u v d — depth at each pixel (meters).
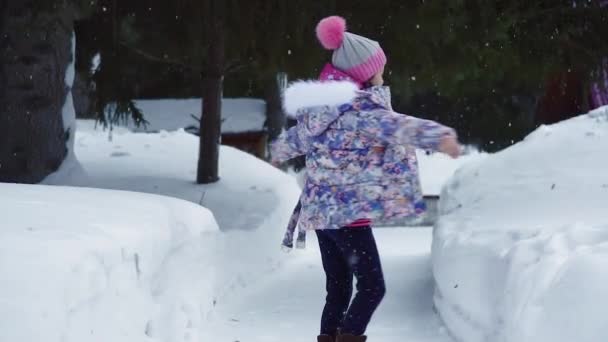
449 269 6.72
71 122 12.48
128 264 5.18
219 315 7.50
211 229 7.45
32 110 11.91
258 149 30.09
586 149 9.85
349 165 5.29
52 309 3.96
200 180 14.16
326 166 5.33
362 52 5.51
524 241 5.57
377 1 11.88
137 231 5.51
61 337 3.99
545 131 10.89
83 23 13.05
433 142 5.02
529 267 5.13
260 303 8.45
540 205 8.16
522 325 4.57
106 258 4.76
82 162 15.34
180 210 6.91
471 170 10.41
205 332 6.59
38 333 3.80
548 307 4.48
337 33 5.57
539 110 16.38
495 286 5.61
